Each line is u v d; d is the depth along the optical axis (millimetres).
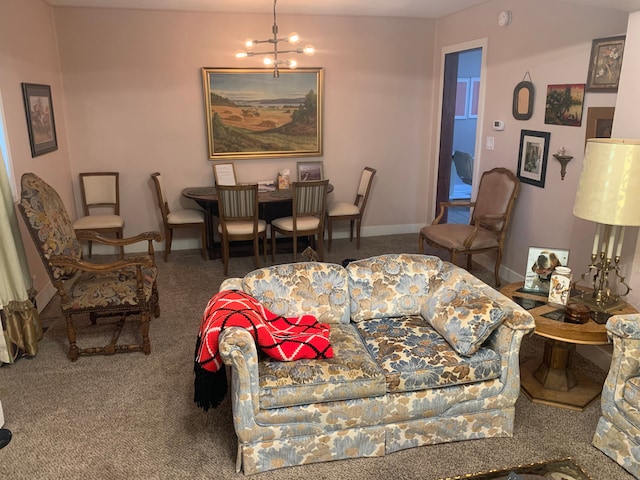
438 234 4383
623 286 2920
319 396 2164
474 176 4953
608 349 3020
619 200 2385
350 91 5570
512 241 4402
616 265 2686
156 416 2625
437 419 2355
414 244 5711
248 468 2201
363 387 2189
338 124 5637
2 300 3016
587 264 3484
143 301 3119
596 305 2686
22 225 3619
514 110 4223
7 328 3070
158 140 5250
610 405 2281
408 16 5402
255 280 2637
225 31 5109
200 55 5125
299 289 2662
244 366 2066
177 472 2236
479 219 4121
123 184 5293
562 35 3617
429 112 5844
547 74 3812
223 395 2316
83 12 4816
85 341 3416
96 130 5102
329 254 5363
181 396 2805
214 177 5422
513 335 2320
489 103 4629
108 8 4848
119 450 2373
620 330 2195
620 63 3135
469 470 2242
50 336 3498
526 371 2973
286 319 2564
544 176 3908
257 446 2184
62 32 4816
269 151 5496
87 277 3316
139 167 5285
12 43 3689
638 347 2186
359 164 5816
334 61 5441
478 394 2352
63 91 4945
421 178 6059
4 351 3014
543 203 3943
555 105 3732
